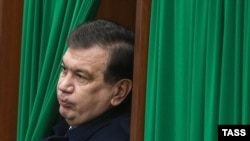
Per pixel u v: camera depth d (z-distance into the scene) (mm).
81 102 5086
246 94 3893
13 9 6543
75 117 5176
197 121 4199
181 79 4426
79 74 5055
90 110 5129
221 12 4113
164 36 4555
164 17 4555
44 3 6020
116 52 5047
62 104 5168
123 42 5121
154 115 4613
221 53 4117
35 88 6082
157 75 4582
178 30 4484
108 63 5031
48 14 5996
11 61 6551
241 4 3996
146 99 4707
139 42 4793
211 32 4145
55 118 5797
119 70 5078
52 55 5738
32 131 5859
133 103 4844
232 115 4055
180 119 4426
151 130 4617
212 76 4129
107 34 5090
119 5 6383
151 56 4684
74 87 5102
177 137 4484
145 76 4773
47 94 5703
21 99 6207
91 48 5027
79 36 5090
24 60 6176
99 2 5578
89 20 5477
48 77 5770
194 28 4309
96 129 5152
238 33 3996
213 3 4145
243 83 3945
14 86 6562
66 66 5129
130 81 5180
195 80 4230
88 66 5004
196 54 4246
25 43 6180
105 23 5180
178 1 4492
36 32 6078
